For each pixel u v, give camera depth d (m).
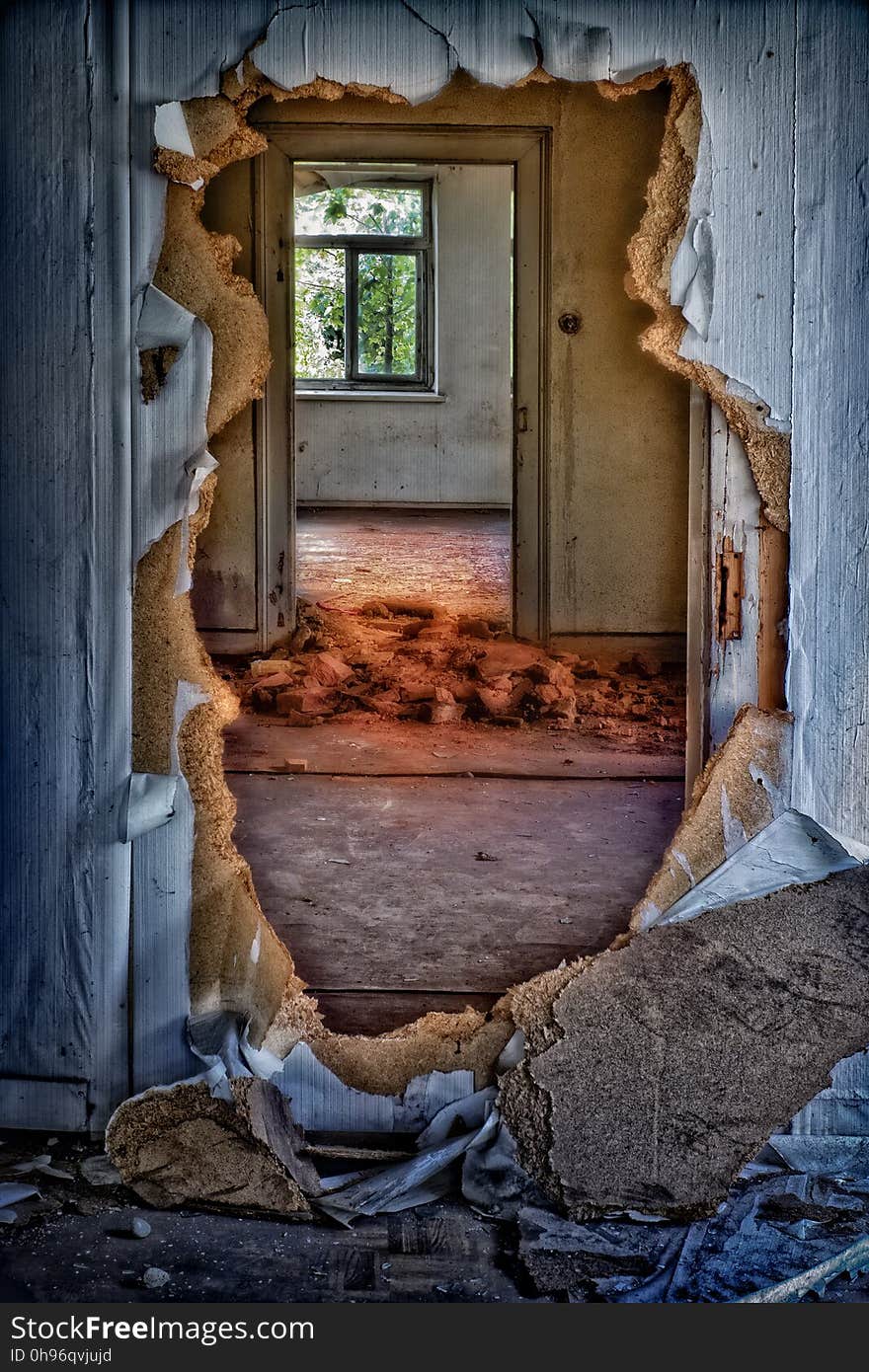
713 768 2.91
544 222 7.93
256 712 7.25
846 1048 2.79
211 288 2.81
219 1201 2.70
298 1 2.70
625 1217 2.66
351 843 5.00
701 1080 2.77
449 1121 2.89
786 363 2.79
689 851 2.93
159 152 2.74
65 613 2.86
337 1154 2.84
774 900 2.87
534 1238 2.59
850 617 2.86
